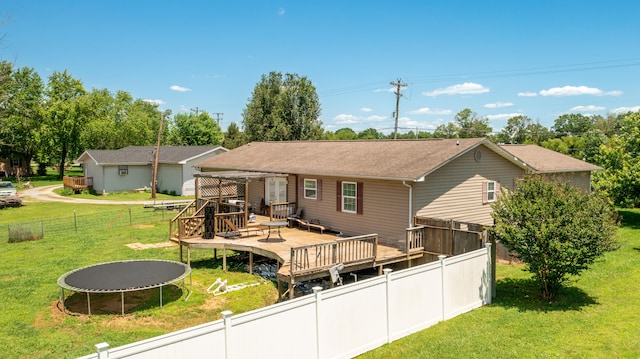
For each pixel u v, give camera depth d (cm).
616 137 2473
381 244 1503
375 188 1534
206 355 607
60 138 5481
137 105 7444
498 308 1049
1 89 3384
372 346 825
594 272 1329
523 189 1125
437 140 1745
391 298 857
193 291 1240
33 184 4991
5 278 1361
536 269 1088
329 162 1772
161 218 2573
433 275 941
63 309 1091
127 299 1170
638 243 1741
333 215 1700
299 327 718
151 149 4556
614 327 912
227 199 2012
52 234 2102
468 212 1631
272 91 5412
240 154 2422
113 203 3316
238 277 1394
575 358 779
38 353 847
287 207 1878
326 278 1366
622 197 2184
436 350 813
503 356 787
